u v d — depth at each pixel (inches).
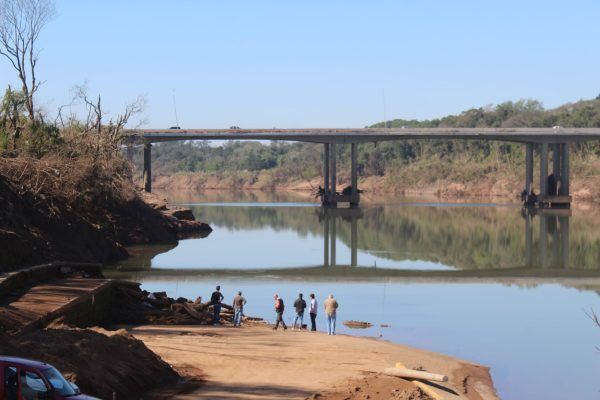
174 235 3747.5
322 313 1739.7
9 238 1707.7
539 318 1680.6
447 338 1464.1
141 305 1546.5
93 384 816.3
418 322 1630.2
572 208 6382.9
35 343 882.1
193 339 1296.8
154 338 1290.6
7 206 2122.3
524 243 3523.6
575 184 7800.2
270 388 962.7
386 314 1726.1
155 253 2992.1
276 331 1456.7
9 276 1333.7
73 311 1243.8
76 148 3139.8
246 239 3671.3
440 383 1064.2
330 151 6530.5
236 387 962.1
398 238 3767.2
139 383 912.3
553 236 3850.9
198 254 2987.2
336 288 2129.7
